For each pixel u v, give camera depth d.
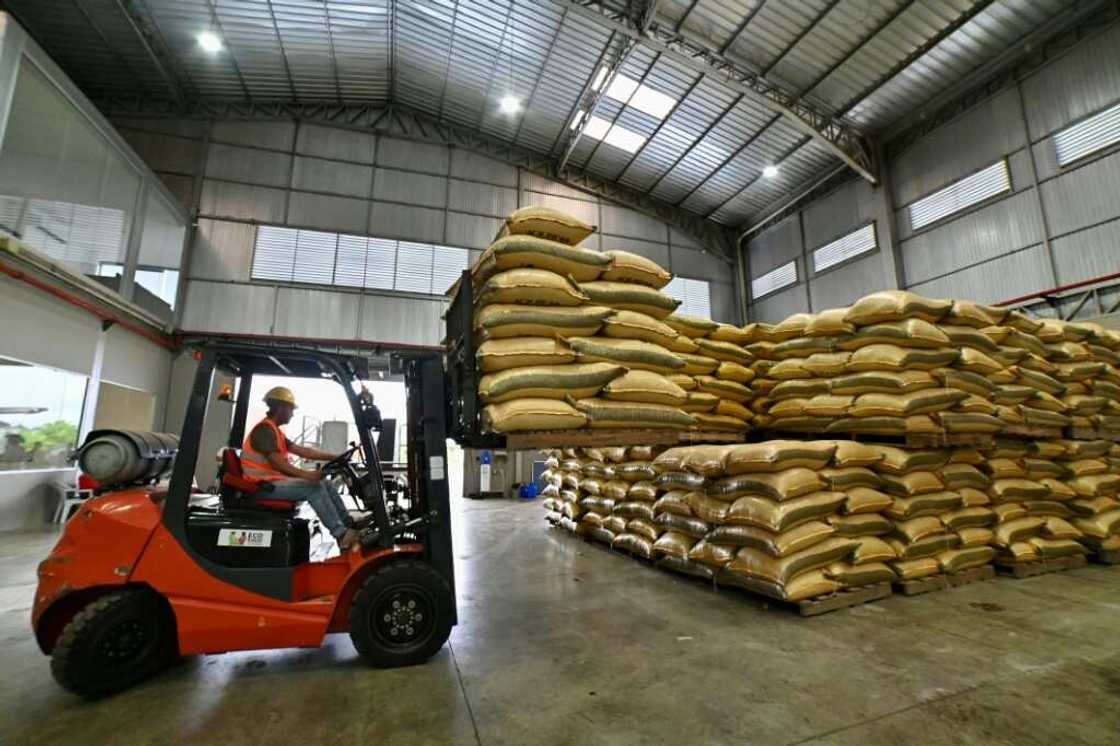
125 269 9.20
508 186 13.92
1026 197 8.91
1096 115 8.10
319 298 12.05
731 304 15.55
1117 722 2.23
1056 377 5.28
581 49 10.42
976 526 4.71
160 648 2.76
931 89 9.89
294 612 2.77
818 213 13.02
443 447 3.37
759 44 9.46
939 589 4.34
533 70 11.27
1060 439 5.38
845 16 8.68
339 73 11.90
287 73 11.70
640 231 14.88
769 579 3.79
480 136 13.83
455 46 11.00
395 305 12.52
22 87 6.79
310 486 3.16
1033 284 8.77
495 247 3.48
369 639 2.87
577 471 7.32
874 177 11.27
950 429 4.39
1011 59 9.02
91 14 9.68
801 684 2.65
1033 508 4.99
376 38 11.01
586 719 2.33
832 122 10.78
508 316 3.37
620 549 6.19
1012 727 2.20
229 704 2.50
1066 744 2.08
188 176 11.77
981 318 4.70
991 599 4.05
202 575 2.68
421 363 3.49
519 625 3.66
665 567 5.38
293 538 3.02
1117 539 5.26
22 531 7.09
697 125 11.98
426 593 2.97
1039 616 3.63
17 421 7.27
